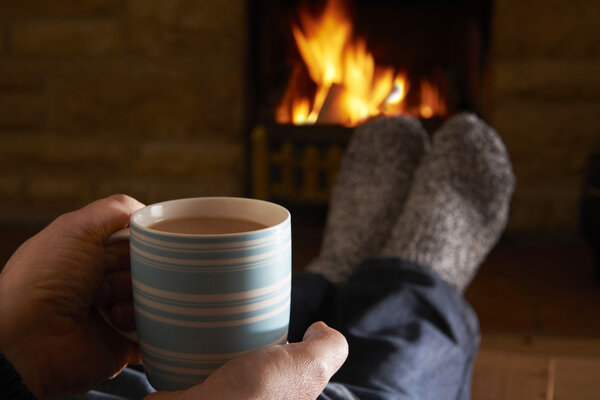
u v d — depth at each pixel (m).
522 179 1.81
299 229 1.92
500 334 1.31
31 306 0.52
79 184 1.96
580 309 1.44
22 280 0.52
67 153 1.94
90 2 1.83
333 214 1.33
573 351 1.24
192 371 0.41
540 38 1.73
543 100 1.76
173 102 1.88
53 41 1.86
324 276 1.05
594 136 1.76
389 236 1.26
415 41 2.05
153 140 1.92
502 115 1.77
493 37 1.74
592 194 1.48
